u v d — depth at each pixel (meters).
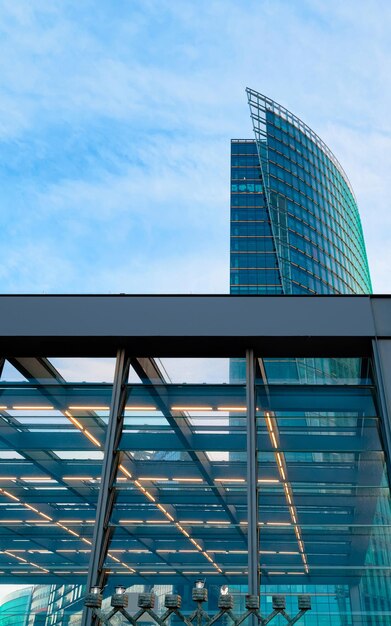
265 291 109.69
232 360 10.25
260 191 122.94
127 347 10.34
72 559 8.24
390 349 9.64
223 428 9.48
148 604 5.96
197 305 10.23
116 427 9.50
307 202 121.94
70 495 8.87
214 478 8.95
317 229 120.56
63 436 9.51
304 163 127.62
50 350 10.51
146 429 9.54
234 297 10.27
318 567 8.02
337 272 120.94
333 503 8.61
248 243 115.81
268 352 10.27
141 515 8.62
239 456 9.16
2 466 9.26
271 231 116.06
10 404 9.93
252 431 9.28
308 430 9.39
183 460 9.16
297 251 112.56
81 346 10.38
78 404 9.86
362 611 7.58
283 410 9.64
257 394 9.86
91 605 6.08
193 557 8.17
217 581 7.93
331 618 7.57
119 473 9.09
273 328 9.91
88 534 8.45
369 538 8.23
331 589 7.80
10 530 8.60
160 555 8.22
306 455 9.12
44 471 9.16
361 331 9.80
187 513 8.59
